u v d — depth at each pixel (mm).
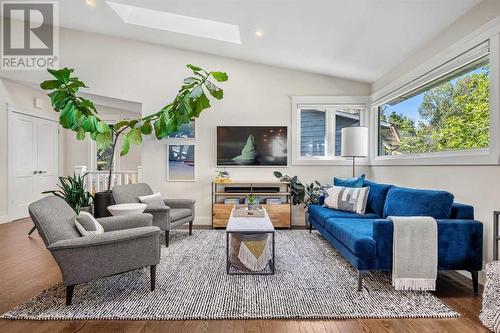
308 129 4719
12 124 4875
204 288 2234
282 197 4539
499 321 1654
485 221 2311
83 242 1902
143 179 4641
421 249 2111
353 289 2225
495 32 2197
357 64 3934
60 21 4273
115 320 1797
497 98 2182
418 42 3078
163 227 3293
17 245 3402
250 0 2867
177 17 3908
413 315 1853
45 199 2055
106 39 4555
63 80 3012
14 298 2076
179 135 4633
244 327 1733
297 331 1696
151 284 2193
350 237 2318
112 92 4562
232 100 4617
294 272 2570
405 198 2615
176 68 4582
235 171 4637
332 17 2904
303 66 4395
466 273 2486
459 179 2600
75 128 3299
